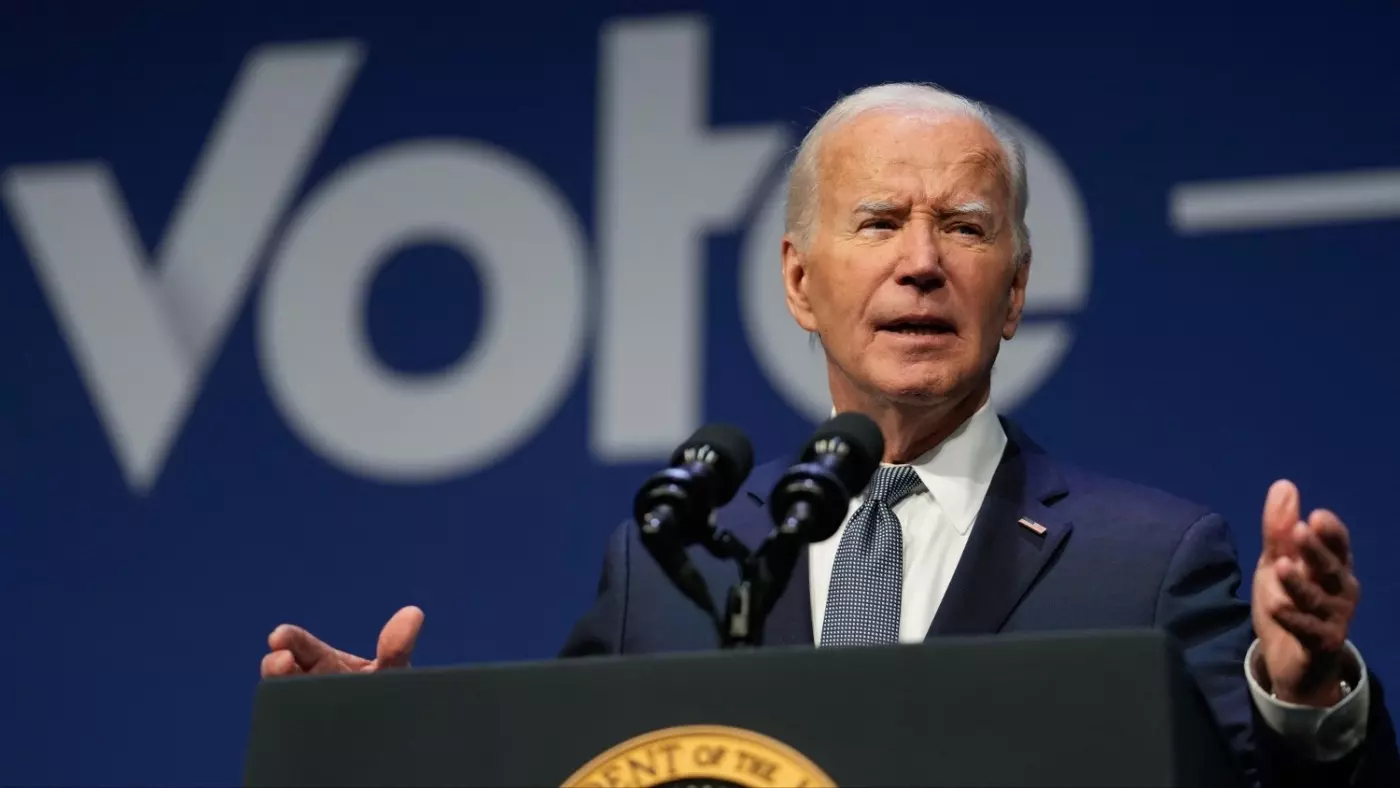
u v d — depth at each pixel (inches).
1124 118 531.2
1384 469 488.7
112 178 607.8
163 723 554.3
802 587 313.3
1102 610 298.4
